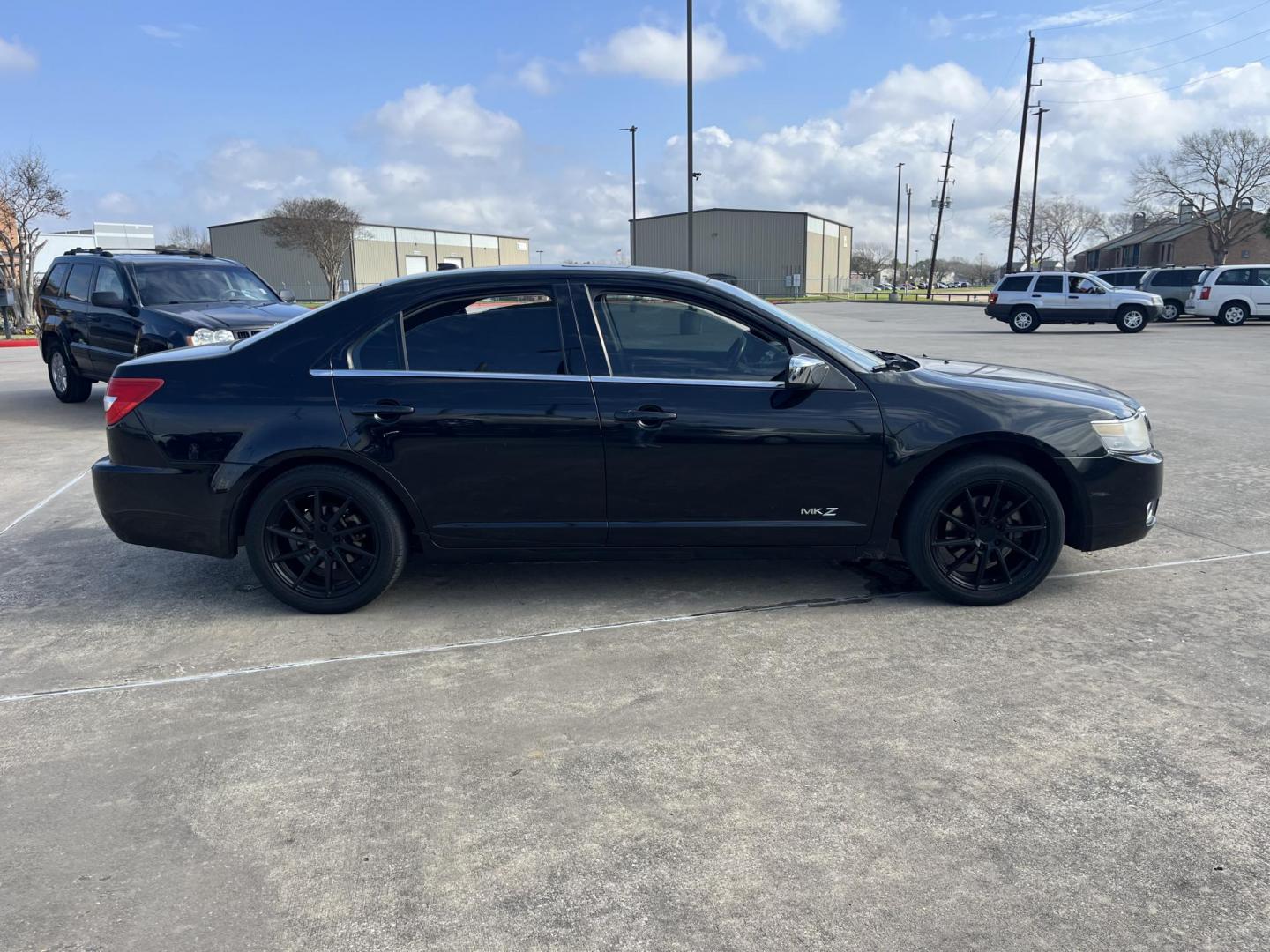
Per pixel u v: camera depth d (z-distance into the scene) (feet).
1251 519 18.49
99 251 34.40
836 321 106.52
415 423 13.02
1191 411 32.73
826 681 11.41
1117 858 7.89
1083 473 13.44
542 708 10.82
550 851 8.13
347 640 12.97
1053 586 14.74
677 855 8.04
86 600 14.74
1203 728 10.05
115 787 9.25
